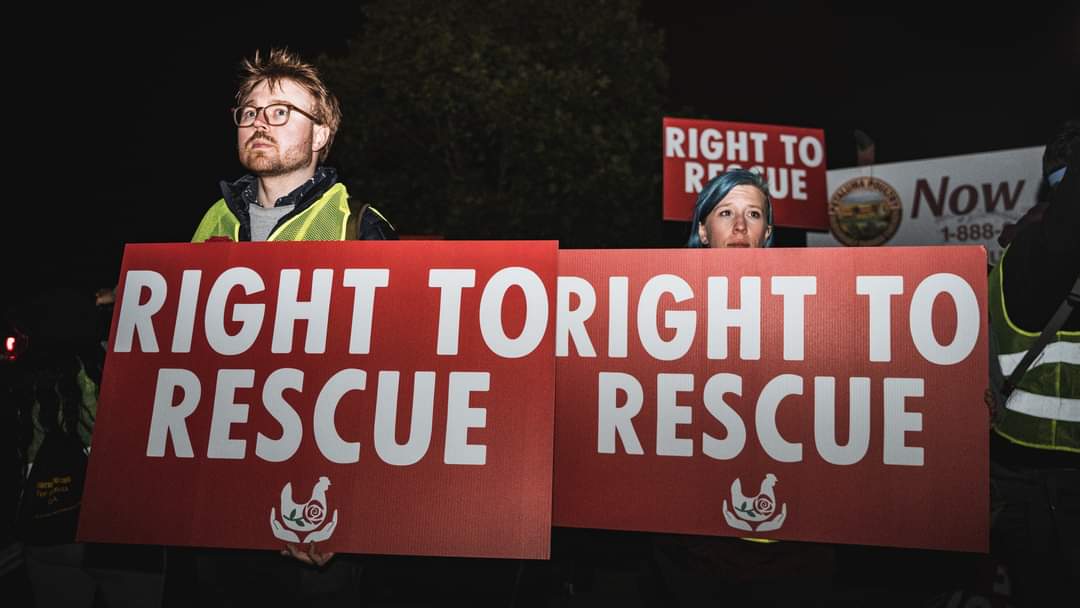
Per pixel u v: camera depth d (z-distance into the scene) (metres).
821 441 1.96
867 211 8.62
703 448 2.01
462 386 2.01
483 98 8.75
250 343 2.08
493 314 2.04
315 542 1.97
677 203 6.56
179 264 2.14
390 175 9.47
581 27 9.34
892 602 2.25
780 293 2.04
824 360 1.99
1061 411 2.11
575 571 3.00
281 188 2.37
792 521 1.95
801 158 6.79
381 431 2.01
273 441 2.03
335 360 2.05
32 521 2.91
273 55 2.40
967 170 8.47
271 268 2.12
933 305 1.97
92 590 3.08
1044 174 2.38
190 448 2.04
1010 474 2.24
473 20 9.34
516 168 9.45
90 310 3.07
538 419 1.98
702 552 2.20
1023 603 2.23
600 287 2.11
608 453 2.04
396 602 3.57
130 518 2.02
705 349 2.04
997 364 2.21
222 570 2.23
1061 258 1.99
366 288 2.09
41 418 2.96
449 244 2.09
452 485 1.97
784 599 2.16
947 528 1.89
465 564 3.70
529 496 1.95
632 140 9.10
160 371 2.08
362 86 9.30
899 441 1.93
